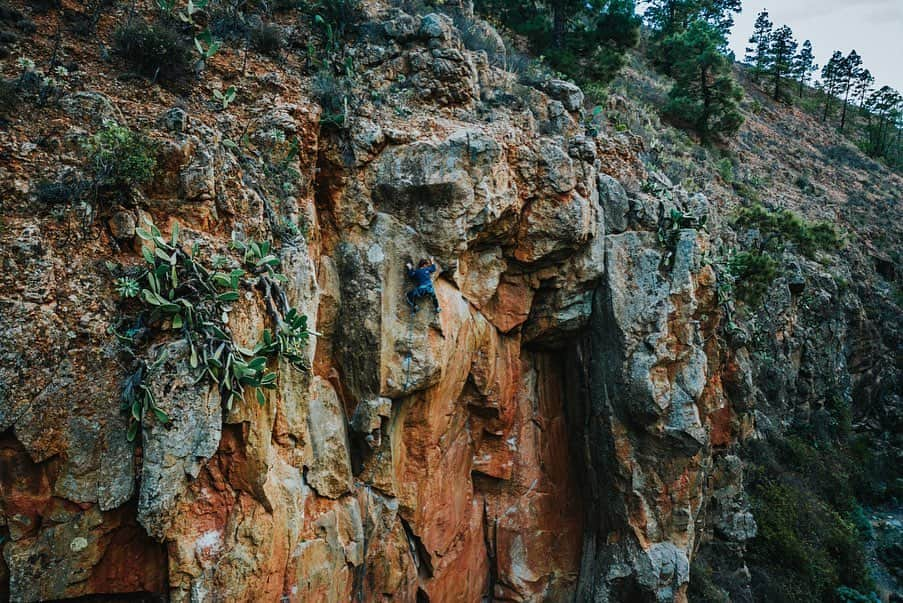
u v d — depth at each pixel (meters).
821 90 65.81
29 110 7.88
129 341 7.07
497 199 11.84
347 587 10.24
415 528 11.71
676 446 13.65
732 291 18.11
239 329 7.93
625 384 13.63
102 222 7.55
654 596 13.50
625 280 13.93
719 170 29.33
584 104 17.91
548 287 14.04
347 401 11.02
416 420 11.67
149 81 9.46
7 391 6.43
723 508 18.53
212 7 11.86
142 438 6.96
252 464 7.92
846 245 34.38
